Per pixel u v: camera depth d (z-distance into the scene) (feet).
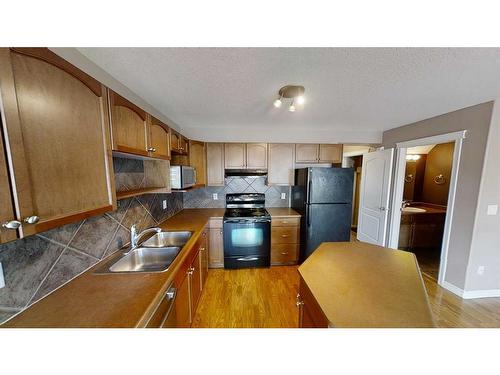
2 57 1.71
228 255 9.07
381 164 10.15
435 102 6.27
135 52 3.59
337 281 3.40
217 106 6.66
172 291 3.76
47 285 3.08
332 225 9.05
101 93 3.04
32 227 1.96
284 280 8.27
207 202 10.88
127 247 5.09
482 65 4.01
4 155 1.73
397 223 9.69
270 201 11.04
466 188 6.79
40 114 2.08
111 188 3.26
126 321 2.60
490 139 6.20
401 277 3.55
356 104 6.45
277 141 10.13
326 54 3.64
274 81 4.80
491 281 6.94
